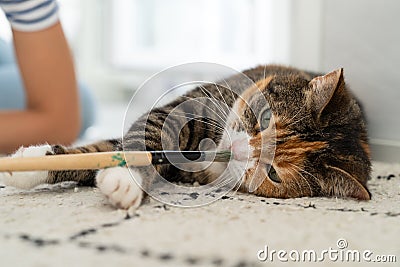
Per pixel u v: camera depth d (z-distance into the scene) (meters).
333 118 1.23
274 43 2.71
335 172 1.15
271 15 2.76
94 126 2.44
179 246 0.73
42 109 1.71
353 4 1.95
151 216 0.88
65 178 1.16
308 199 1.12
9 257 0.68
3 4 1.50
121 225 0.82
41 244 0.73
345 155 1.20
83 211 0.91
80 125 1.86
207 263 0.67
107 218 0.87
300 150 1.19
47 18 1.59
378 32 1.86
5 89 2.04
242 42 3.11
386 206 1.04
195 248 0.72
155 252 0.70
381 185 1.32
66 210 0.92
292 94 1.24
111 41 3.54
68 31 3.62
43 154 1.07
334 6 2.04
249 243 0.75
